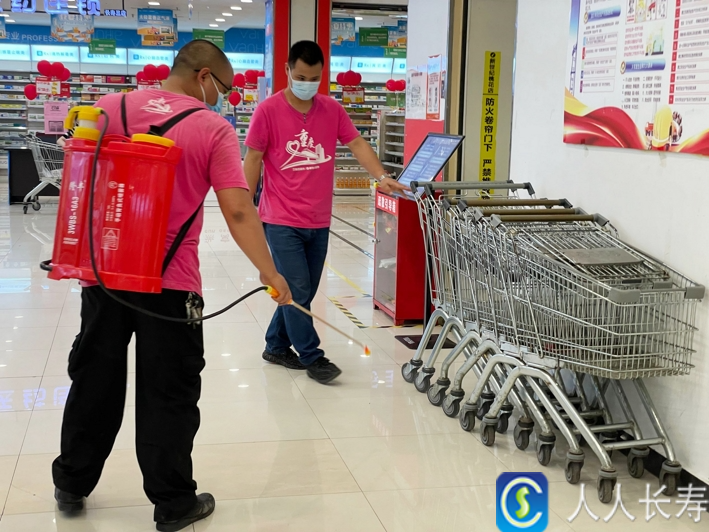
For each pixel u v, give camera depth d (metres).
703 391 2.82
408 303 5.27
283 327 4.30
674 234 2.95
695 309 2.84
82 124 2.20
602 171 3.40
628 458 3.06
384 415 3.62
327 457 3.13
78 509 2.63
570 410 2.92
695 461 2.87
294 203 3.95
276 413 3.61
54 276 2.24
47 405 3.62
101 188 2.19
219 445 3.23
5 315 5.29
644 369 2.80
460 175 5.63
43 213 10.73
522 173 4.12
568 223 3.34
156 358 2.41
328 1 10.41
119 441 3.24
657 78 2.98
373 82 20.30
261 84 11.91
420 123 6.12
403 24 17.33
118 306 2.42
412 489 2.86
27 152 11.45
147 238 2.20
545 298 3.01
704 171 2.79
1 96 18.91
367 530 2.55
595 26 3.38
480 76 5.53
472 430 3.43
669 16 2.90
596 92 3.39
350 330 5.18
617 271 2.91
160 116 2.35
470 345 3.72
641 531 2.59
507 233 3.11
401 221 5.16
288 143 3.90
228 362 4.39
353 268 7.50
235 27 20.09
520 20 4.10
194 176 2.37
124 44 20.09
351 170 15.70
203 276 6.78
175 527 2.51
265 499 2.76
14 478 2.86
